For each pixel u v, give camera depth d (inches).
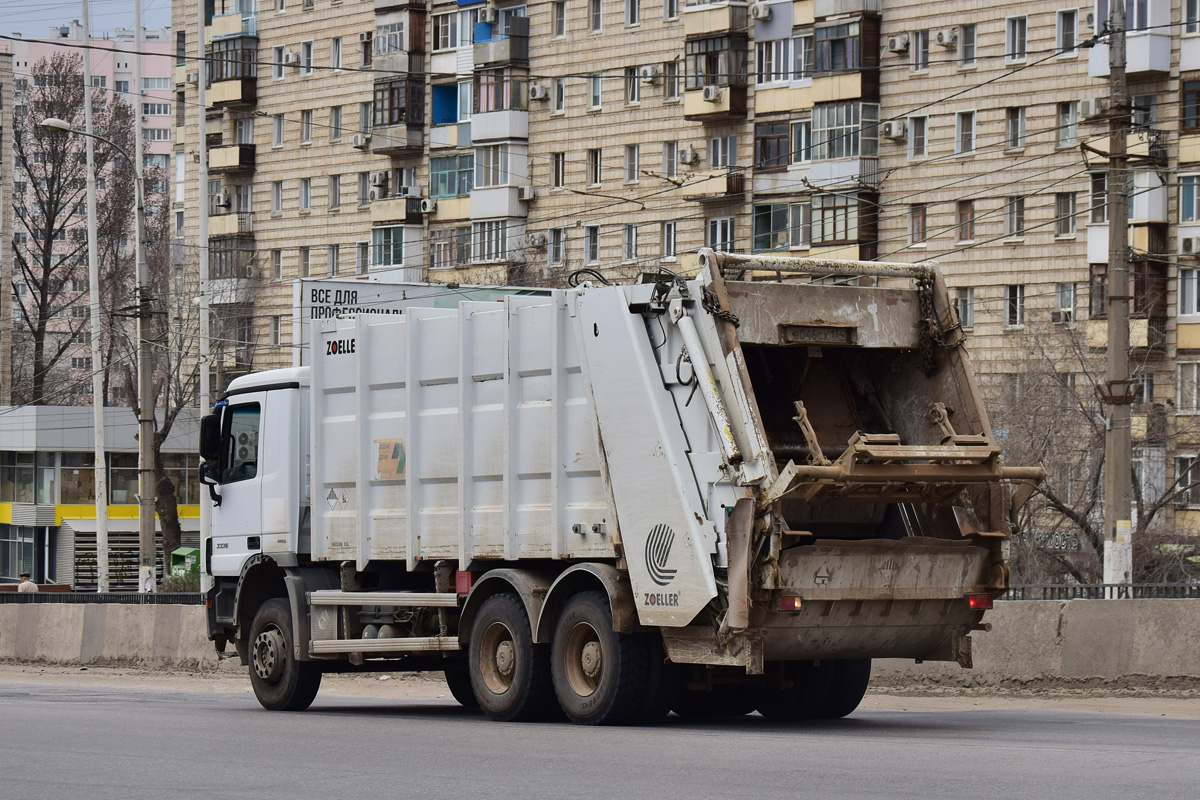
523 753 469.4
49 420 2859.3
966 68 2265.0
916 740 503.5
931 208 2292.1
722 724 592.1
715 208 2496.3
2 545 3002.0
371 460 669.3
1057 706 699.4
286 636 706.2
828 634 553.9
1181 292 2100.1
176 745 504.7
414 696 888.3
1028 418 1590.8
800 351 591.8
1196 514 1835.6
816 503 550.0
